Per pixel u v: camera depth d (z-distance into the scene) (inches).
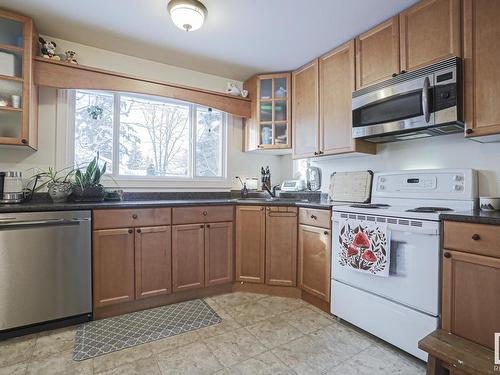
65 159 94.2
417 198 80.0
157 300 89.9
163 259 89.1
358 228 73.4
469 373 44.8
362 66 87.6
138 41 93.8
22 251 70.4
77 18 80.7
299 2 73.3
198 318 81.6
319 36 90.2
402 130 75.4
